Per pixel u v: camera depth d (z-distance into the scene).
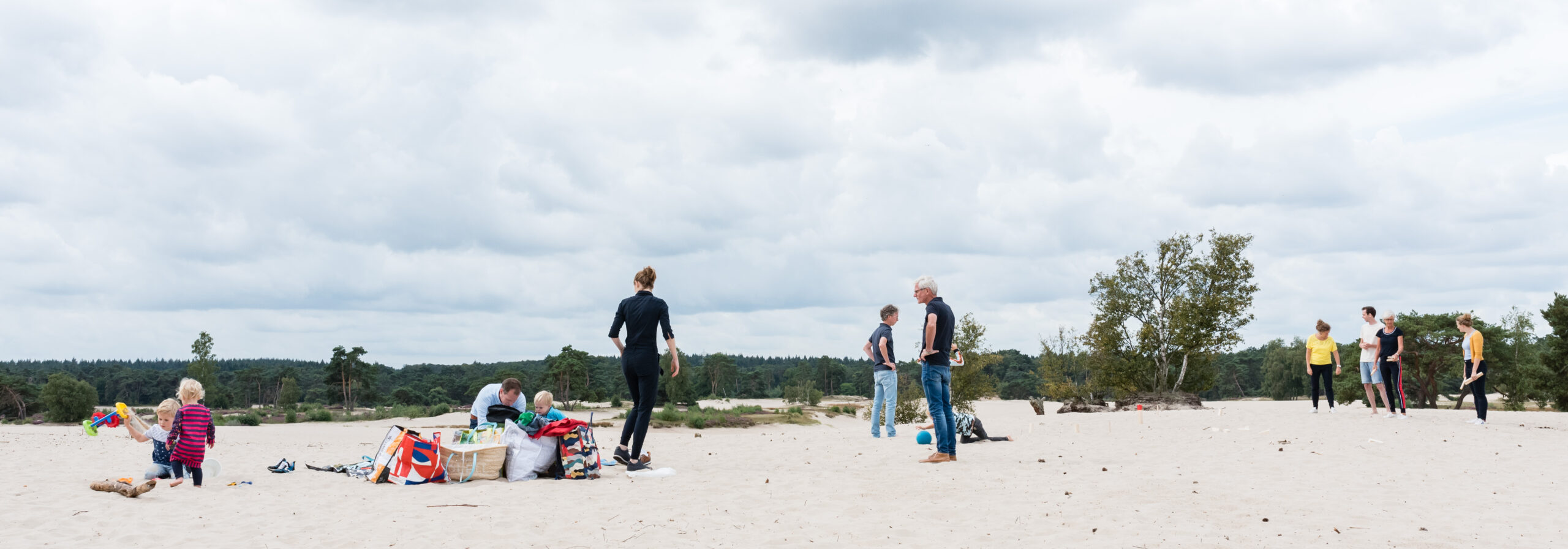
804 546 5.47
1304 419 14.65
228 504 7.14
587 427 8.80
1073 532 5.74
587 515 6.50
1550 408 59.06
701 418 39.22
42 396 85.88
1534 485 7.79
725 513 6.57
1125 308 33.62
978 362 34.97
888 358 13.57
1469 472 8.59
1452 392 99.06
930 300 9.63
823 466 9.48
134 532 5.95
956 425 12.51
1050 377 45.22
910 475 8.52
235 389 154.12
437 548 5.45
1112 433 13.83
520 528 6.05
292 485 8.31
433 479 8.34
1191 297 33.00
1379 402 30.16
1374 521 6.08
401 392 148.38
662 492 7.64
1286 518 6.19
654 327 9.20
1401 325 66.25
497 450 8.57
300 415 66.94
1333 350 15.75
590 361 147.62
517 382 9.52
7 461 10.79
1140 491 7.38
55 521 6.32
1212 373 35.03
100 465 10.38
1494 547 5.25
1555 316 52.06
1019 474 8.55
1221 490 7.48
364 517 6.48
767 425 42.62
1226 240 32.69
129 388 160.12
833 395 188.25
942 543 5.51
